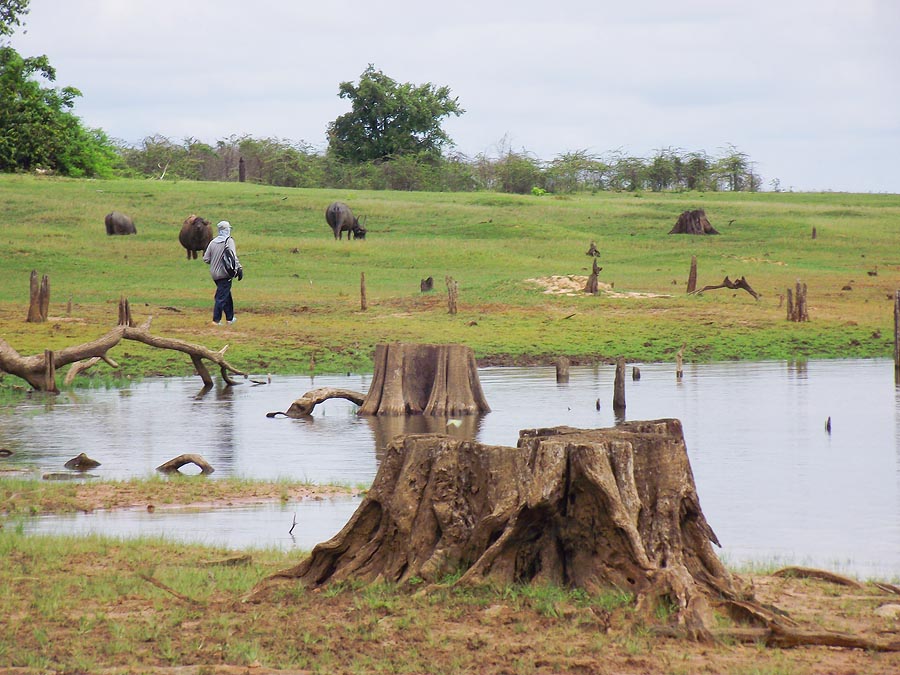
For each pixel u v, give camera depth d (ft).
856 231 396.57
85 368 162.30
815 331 221.87
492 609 45.57
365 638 42.75
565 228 409.69
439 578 49.01
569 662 39.91
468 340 210.79
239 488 82.94
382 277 305.32
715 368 183.21
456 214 435.94
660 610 44.55
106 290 275.59
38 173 545.03
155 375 176.35
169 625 44.45
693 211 396.98
